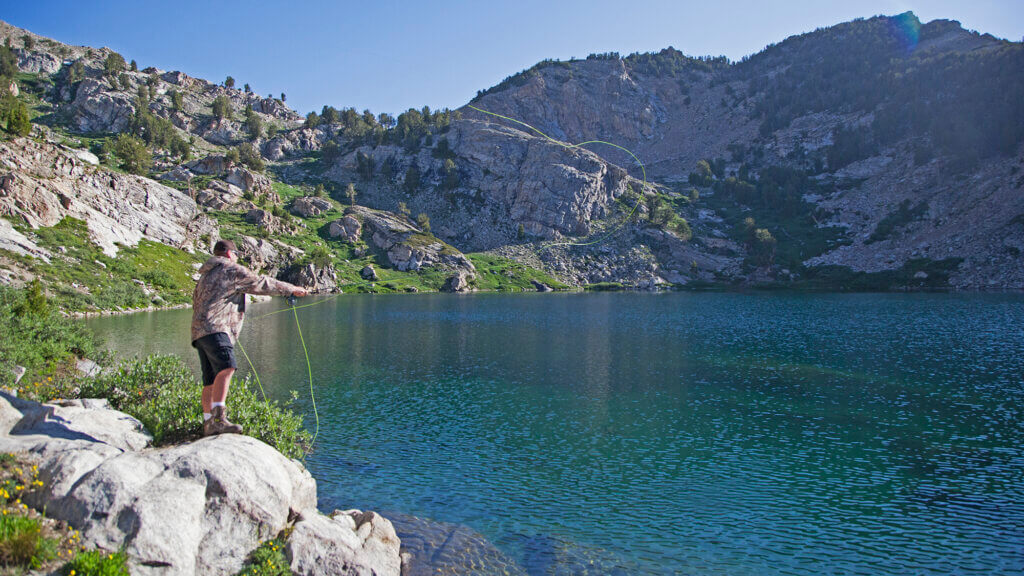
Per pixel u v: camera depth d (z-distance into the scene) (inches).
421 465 751.7
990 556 526.6
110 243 3668.8
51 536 259.0
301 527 361.7
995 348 1800.0
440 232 7864.2
